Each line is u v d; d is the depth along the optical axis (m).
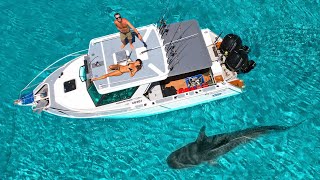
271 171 14.68
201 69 14.29
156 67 13.61
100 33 17.52
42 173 14.86
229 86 14.65
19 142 15.41
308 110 15.72
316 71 16.44
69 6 18.19
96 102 14.40
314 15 17.77
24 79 16.55
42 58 16.98
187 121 15.70
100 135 15.55
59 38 17.45
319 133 15.30
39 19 17.95
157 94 14.85
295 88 16.12
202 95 14.71
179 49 14.40
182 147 14.87
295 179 14.55
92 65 13.76
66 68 15.32
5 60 16.98
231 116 15.76
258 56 16.78
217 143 14.76
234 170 14.71
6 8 18.16
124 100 14.35
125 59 13.68
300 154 14.93
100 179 14.72
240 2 18.06
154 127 15.64
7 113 15.91
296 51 16.86
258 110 15.82
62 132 15.59
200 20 17.72
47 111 14.84
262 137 15.12
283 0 18.03
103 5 18.12
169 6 18.02
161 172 14.73
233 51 14.31
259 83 16.23
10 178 14.77
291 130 15.33
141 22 17.69
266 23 17.59
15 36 17.56
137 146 15.34
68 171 14.90
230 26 17.56
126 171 14.85
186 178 14.60
